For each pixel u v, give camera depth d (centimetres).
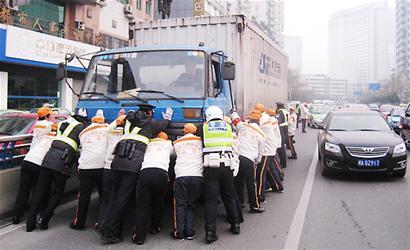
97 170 582
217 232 575
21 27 2081
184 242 536
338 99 12319
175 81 616
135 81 628
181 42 877
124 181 540
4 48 1919
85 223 617
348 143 916
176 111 583
